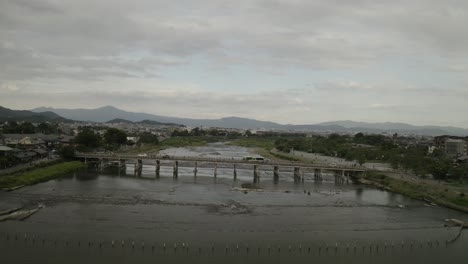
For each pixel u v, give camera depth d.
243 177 159.25
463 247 73.19
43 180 129.75
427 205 110.00
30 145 192.38
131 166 183.62
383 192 131.25
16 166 140.25
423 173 148.25
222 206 99.94
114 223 80.81
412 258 67.00
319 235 77.88
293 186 138.25
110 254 63.78
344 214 96.00
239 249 68.12
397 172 162.88
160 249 66.75
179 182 139.00
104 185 125.62
